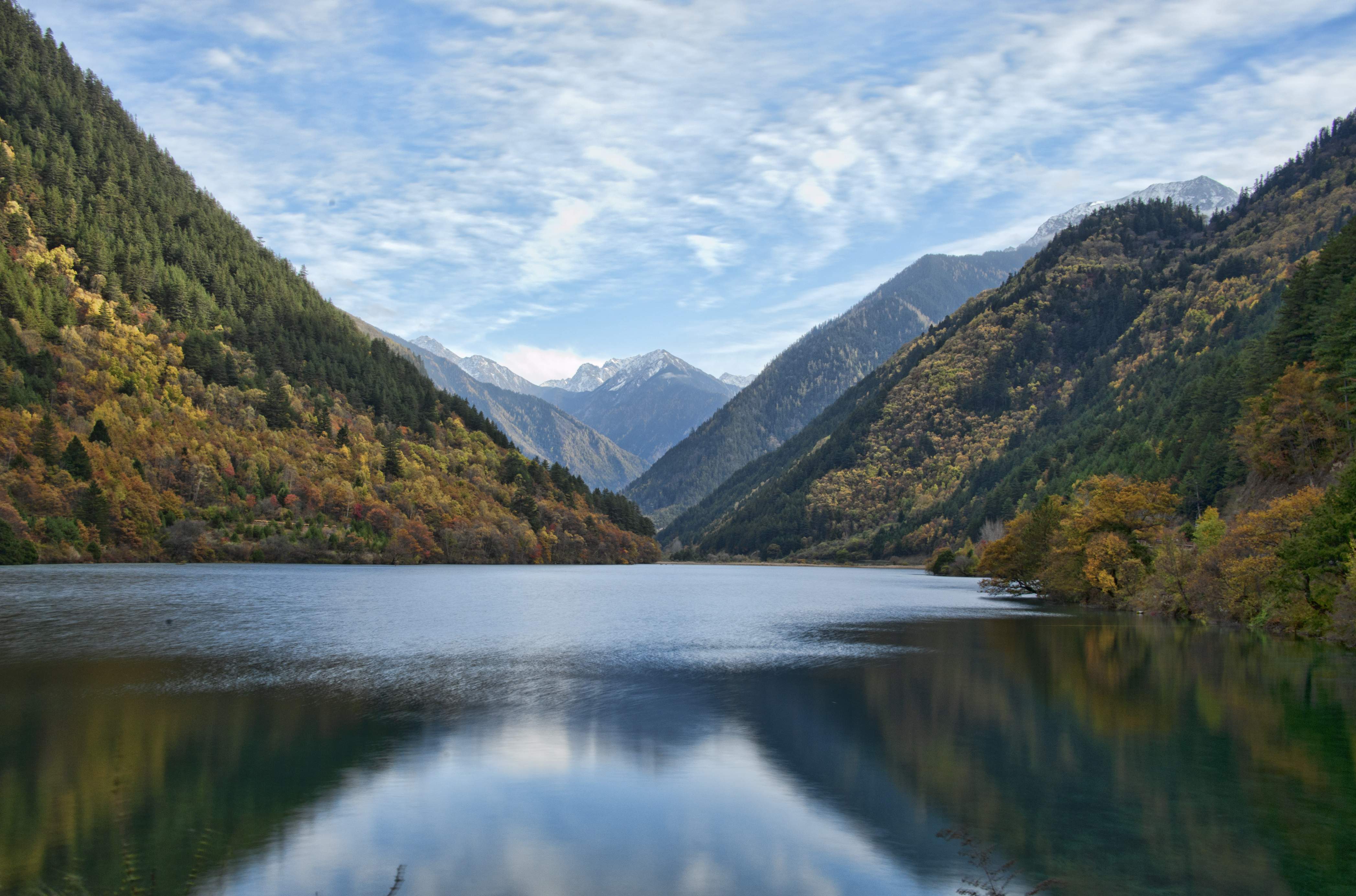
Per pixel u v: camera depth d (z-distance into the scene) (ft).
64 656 200.34
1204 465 410.93
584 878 77.25
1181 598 325.21
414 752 118.01
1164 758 116.06
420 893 73.92
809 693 163.32
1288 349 374.22
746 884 75.97
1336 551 227.61
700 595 478.18
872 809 95.66
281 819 91.91
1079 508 428.56
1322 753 119.14
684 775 108.27
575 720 137.90
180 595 357.82
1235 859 81.61
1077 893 74.28
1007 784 105.50
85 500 536.83
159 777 105.81
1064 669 191.31
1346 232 367.66
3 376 578.25
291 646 221.05
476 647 226.17
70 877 75.72
